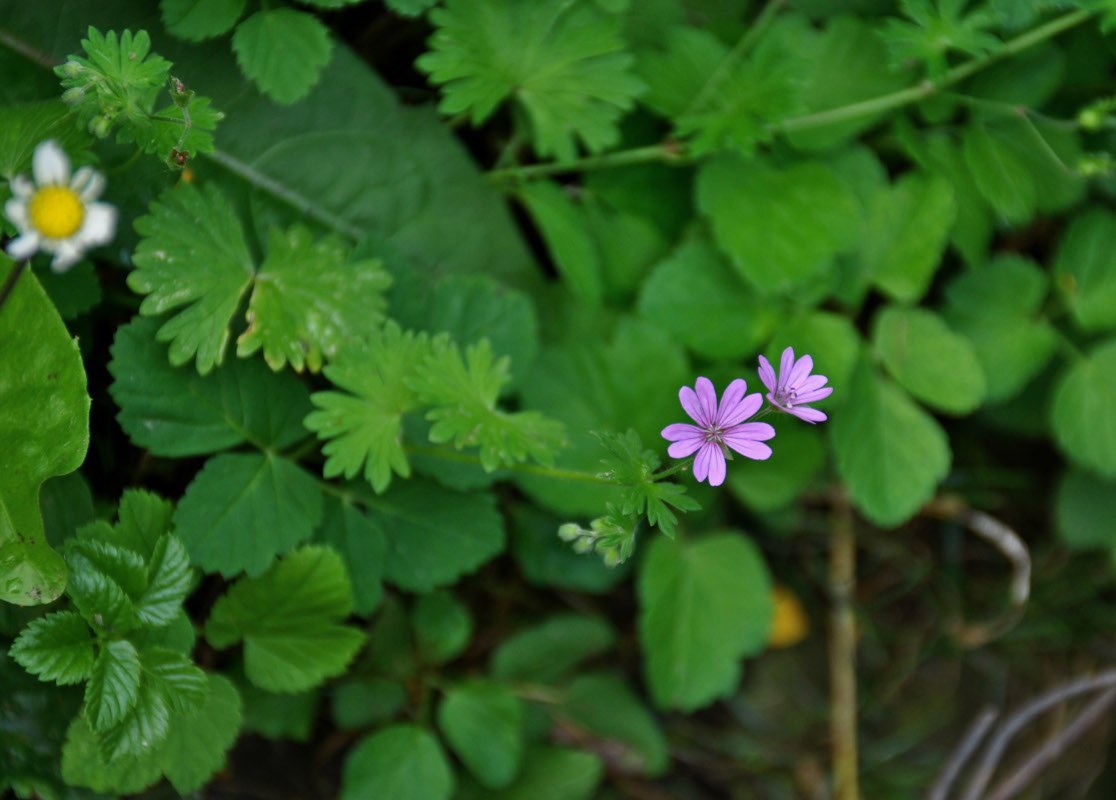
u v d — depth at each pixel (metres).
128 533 0.32
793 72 0.36
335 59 0.35
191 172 0.34
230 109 0.34
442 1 0.34
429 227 0.36
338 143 0.35
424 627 0.37
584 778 0.38
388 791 0.36
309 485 0.33
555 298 0.37
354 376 0.33
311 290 0.33
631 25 0.36
